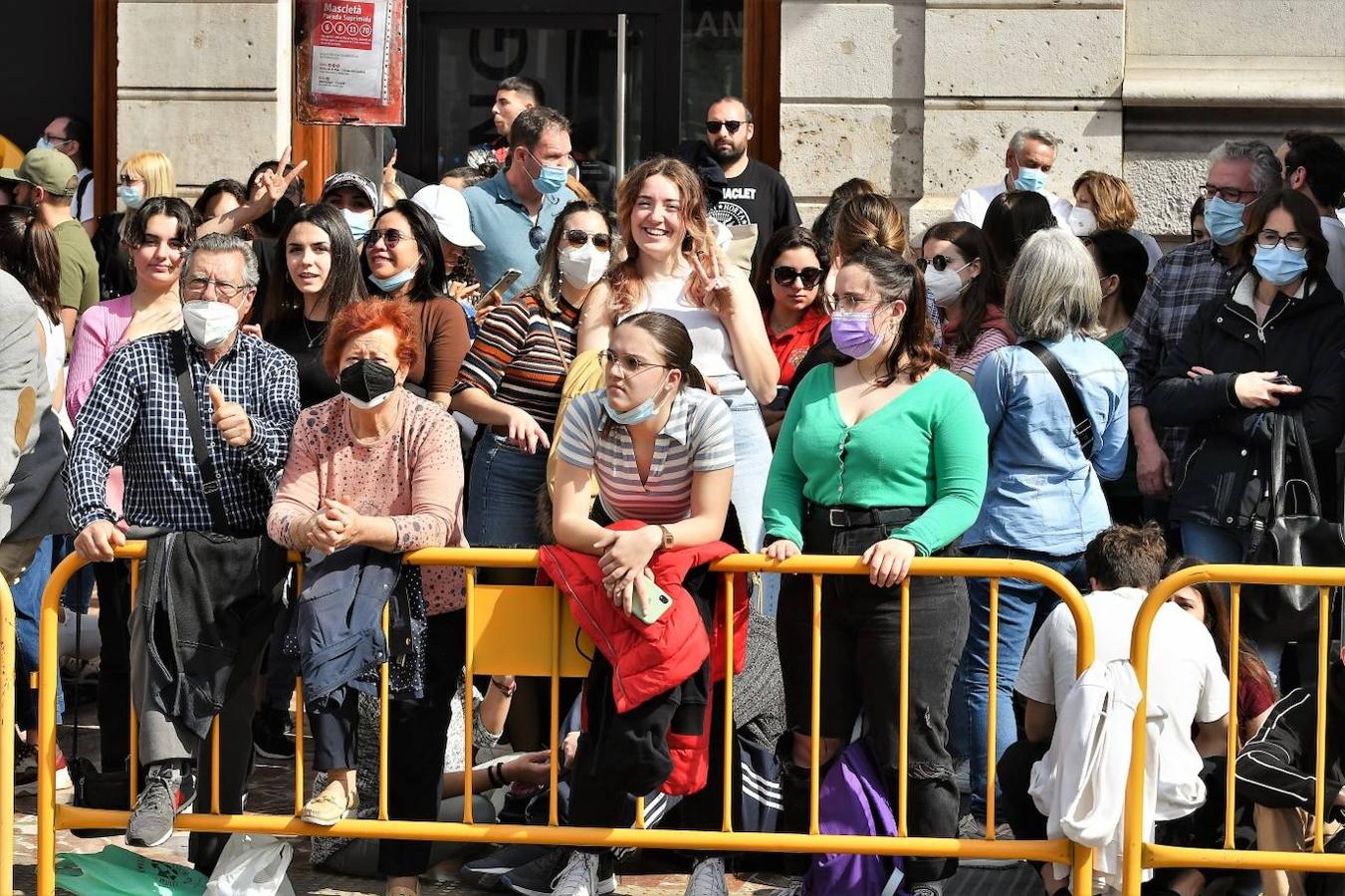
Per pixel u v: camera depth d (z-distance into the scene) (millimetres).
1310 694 5301
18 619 7148
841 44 9711
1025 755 5582
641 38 10594
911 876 5441
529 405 6582
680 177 6289
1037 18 9492
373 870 6070
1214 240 7145
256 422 5469
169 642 5320
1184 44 9539
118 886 5621
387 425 5391
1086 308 6414
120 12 10094
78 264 8664
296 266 6504
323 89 7395
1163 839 5555
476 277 8156
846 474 5414
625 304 6348
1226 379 6395
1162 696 5379
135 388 5496
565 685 6648
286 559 5406
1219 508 6422
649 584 5074
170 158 10148
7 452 6172
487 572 6273
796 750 5555
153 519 5469
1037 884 5996
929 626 5293
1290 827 5371
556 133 8055
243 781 5574
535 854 6020
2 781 5371
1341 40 9445
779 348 7277
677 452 5242
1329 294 6535
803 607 5414
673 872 6117
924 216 9523
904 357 5430
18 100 11000
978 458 5355
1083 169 9539
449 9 10703
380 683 5297
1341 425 6402
